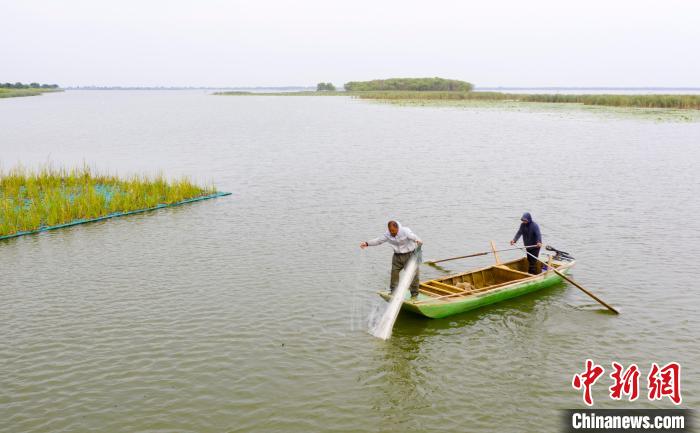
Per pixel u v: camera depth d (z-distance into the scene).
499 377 10.95
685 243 19.06
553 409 9.92
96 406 9.95
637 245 18.97
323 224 22.17
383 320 13.28
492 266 16.00
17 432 9.20
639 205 24.75
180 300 14.54
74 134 61.94
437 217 23.20
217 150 46.47
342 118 85.00
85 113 108.62
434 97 141.12
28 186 26.81
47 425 9.41
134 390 10.44
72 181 28.61
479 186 29.66
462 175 33.09
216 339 12.41
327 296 14.84
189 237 20.45
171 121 83.25
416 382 10.76
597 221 22.20
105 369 11.16
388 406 9.97
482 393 10.40
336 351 11.91
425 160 39.41
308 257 18.06
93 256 18.31
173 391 10.41
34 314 13.73
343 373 11.05
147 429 9.31
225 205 25.73
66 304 14.34
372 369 11.22
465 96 139.00
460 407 9.96
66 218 22.64
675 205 24.64
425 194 27.73
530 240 15.97
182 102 181.62
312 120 81.56
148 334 12.64
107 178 29.64
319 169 35.94
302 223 22.36
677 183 29.66
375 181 31.42
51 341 12.32
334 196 27.48
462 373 11.09
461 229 21.45
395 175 33.34
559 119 73.50
